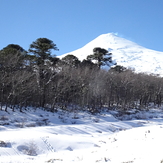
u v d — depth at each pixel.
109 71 65.69
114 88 60.97
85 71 53.75
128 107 61.12
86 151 18.05
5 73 41.72
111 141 21.16
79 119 44.19
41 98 49.84
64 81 49.56
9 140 19.03
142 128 24.17
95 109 53.34
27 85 42.19
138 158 11.91
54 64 48.47
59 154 17.61
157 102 72.75
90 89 52.97
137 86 63.56
